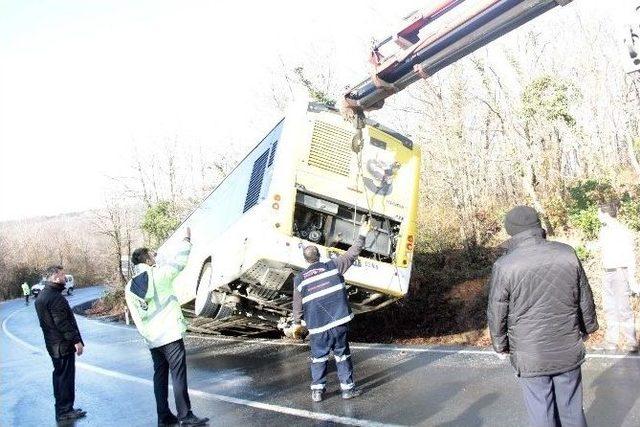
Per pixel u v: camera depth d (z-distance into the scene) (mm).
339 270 6828
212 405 7230
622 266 7262
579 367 3857
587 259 10672
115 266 35938
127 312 23688
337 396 6809
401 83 6922
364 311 10141
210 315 11289
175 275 6406
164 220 30219
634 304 8484
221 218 11148
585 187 12672
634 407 5086
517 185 15820
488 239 14000
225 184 11859
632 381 5805
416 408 5898
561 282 3801
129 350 14375
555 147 14133
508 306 3918
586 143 14562
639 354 6781
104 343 16844
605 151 14672
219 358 11141
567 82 13312
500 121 14734
